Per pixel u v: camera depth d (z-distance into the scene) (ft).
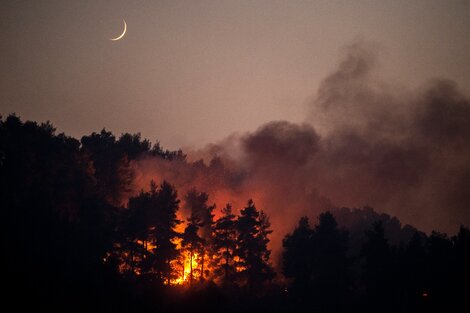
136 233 299.17
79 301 236.02
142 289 271.49
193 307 254.88
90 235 285.64
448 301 278.46
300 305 291.58
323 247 302.86
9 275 234.58
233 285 307.37
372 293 287.07
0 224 267.80
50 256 256.52
